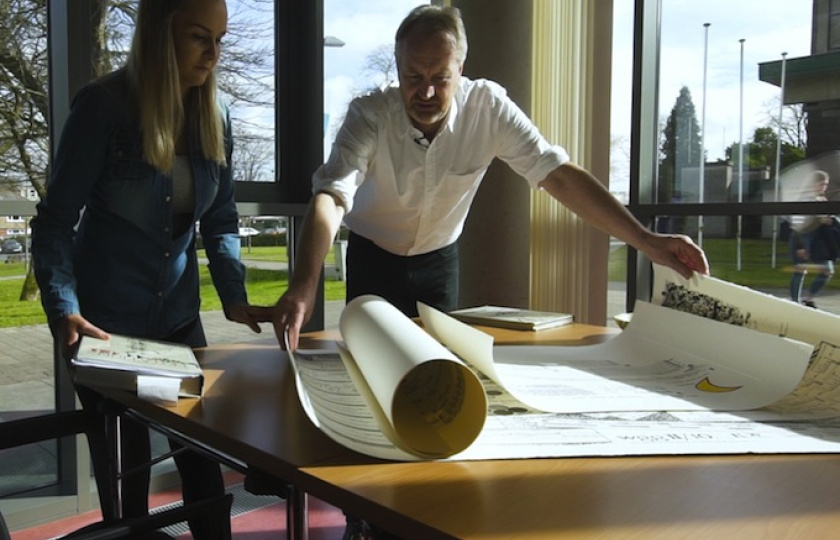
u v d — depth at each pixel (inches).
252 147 116.7
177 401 35.9
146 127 54.4
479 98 68.1
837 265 95.3
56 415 42.3
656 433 30.0
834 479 25.4
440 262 76.8
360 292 76.9
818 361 39.5
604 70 107.0
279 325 41.9
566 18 108.8
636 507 22.7
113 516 43.1
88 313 58.9
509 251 112.0
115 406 41.2
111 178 56.2
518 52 109.8
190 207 60.7
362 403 34.6
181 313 63.7
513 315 64.7
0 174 89.5
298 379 33.4
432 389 30.8
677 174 109.5
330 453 28.1
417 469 26.1
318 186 59.5
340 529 89.0
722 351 41.7
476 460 26.9
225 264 59.8
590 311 110.7
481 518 21.9
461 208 74.4
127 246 58.6
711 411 33.1
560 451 27.8
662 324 47.2
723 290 47.5
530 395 35.2
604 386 37.3
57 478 96.6
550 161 65.0
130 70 55.6
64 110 91.4
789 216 98.1
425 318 48.2
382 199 71.2
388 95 66.7
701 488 24.4
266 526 90.8
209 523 35.4
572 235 111.1
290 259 120.9
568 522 21.6
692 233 107.2
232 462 33.7
